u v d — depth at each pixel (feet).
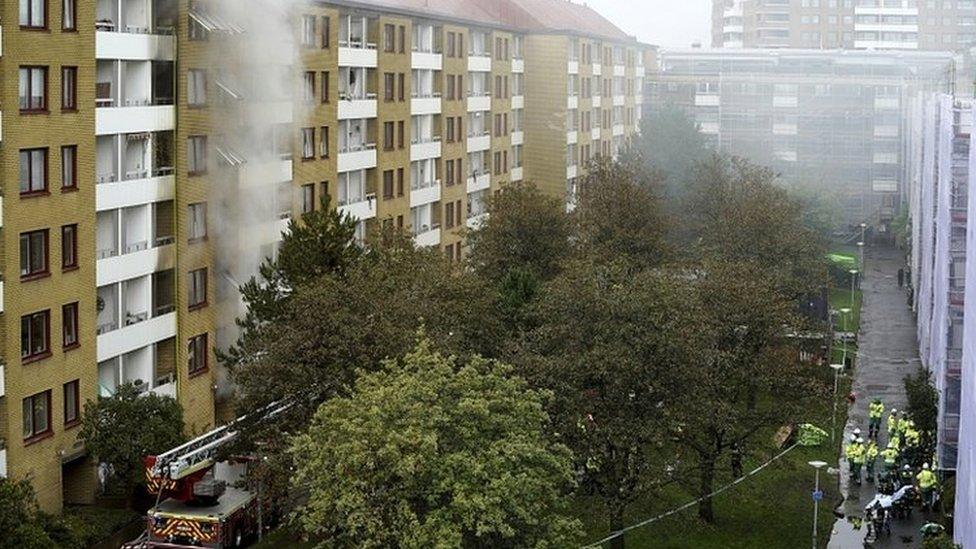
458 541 123.24
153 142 218.59
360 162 305.32
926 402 230.89
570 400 165.58
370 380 138.41
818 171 547.49
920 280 358.02
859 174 557.33
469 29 379.55
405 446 127.44
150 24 218.59
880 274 470.80
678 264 239.71
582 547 147.74
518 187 296.10
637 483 170.60
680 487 201.67
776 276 258.37
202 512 175.52
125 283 214.48
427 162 350.43
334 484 129.80
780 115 560.20
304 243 203.31
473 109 384.68
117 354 209.87
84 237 199.82
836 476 224.33
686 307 175.83
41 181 191.72
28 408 190.39
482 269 279.08
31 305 189.16
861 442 225.35
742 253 280.31
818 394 196.34
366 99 307.99
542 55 432.66
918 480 209.05
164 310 222.28
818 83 555.69
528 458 133.69
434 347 178.09
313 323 173.68
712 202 324.39
